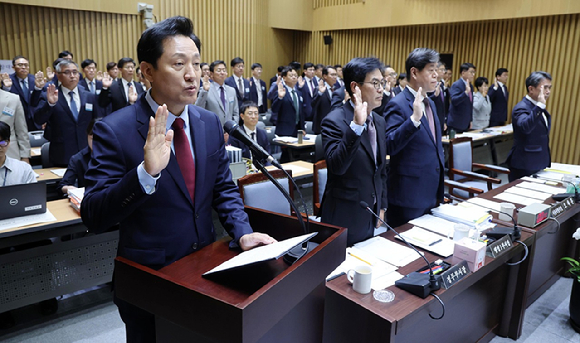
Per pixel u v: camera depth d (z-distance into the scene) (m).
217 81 5.38
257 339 0.84
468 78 6.81
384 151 2.26
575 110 7.12
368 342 1.51
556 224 2.51
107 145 1.16
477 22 8.03
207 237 1.32
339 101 5.29
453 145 3.93
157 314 0.96
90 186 1.14
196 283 1.03
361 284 1.58
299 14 10.20
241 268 1.06
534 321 2.65
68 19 7.02
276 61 10.52
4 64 6.52
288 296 0.94
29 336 2.44
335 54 10.26
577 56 6.95
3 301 2.43
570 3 6.57
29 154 3.79
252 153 1.31
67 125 4.03
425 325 1.86
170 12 8.16
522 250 2.21
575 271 2.56
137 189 1.01
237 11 9.34
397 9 8.61
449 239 2.12
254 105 4.12
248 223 1.31
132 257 1.20
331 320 1.65
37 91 5.43
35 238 2.48
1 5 6.44
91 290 2.98
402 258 1.90
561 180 3.29
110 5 7.20
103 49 7.45
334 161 1.95
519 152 3.93
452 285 1.66
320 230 1.26
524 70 7.62
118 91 5.63
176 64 1.12
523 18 7.46
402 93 2.55
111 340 2.42
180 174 1.23
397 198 2.60
